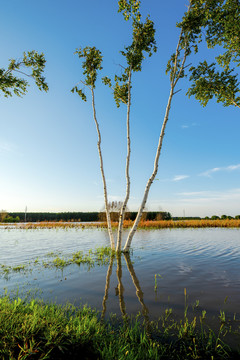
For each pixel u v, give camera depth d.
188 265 7.58
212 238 15.45
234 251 10.18
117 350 2.81
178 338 3.10
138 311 3.99
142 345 2.94
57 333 3.00
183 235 17.66
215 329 3.30
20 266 7.50
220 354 2.71
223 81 12.73
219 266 7.36
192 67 12.52
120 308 4.12
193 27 11.02
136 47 11.93
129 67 12.32
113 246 10.88
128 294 4.87
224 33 11.69
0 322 3.19
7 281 5.88
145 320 3.64
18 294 4.88
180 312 3.92
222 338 3.06
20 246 12.26
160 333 3.24
